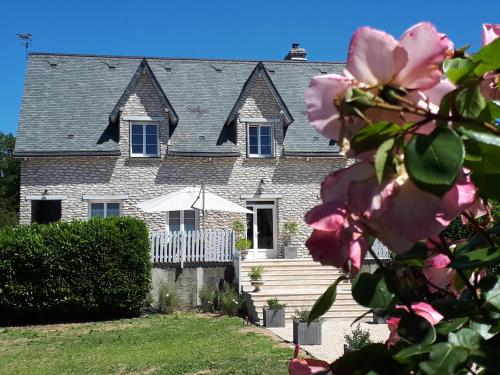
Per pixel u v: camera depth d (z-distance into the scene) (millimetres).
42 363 11461
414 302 1093
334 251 798
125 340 13812
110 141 22672
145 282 17453
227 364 10664
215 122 24188
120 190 22547
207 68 26297
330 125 850
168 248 19812
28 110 23297
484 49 869
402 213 794
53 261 16625
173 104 24562
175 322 16656
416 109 807
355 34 812
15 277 16469
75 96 24062
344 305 16719
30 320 16969
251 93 23859
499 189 913
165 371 10320
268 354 11562
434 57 802
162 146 22906
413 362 940
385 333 13945
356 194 792
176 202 20203
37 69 24766
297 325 12758
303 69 26984
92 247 16953
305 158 23719
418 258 1132
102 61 25547
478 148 900
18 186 54000
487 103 945
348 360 993
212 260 20016
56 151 22078
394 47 792
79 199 22281
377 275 1150
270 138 23875
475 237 1264
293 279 20156
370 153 814
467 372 995
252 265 20938
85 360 11602
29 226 17109
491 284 1074
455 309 1085
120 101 22656
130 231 17328
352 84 827
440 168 754
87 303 16906
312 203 23750
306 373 1046
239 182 23453
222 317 17672
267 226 23750
